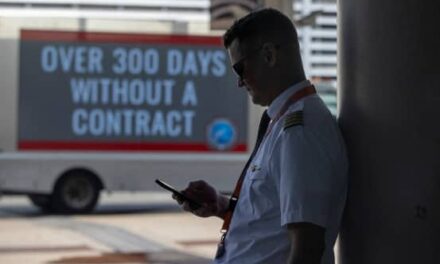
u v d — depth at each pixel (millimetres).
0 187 17203
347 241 2770
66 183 17547
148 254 11898
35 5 21109
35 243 13047
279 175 2555
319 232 2449
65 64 17547
